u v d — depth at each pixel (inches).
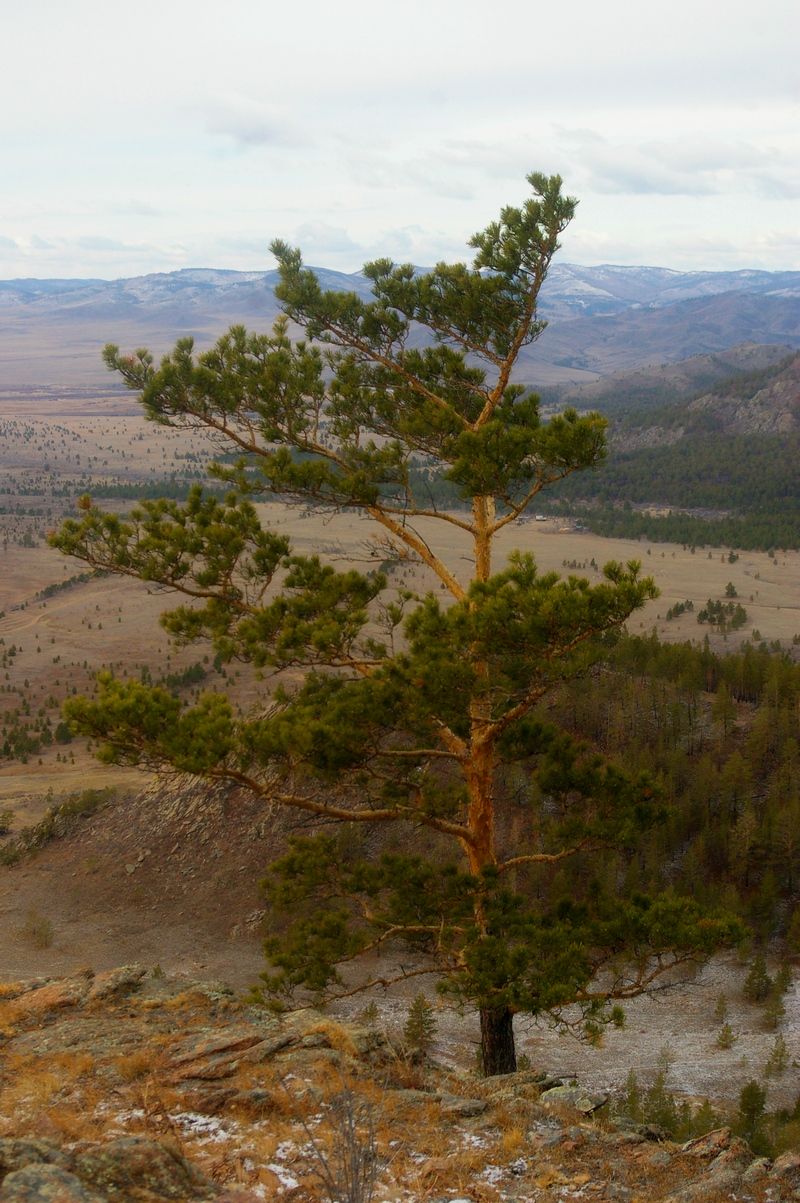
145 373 789.9
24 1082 430.9
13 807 3449.8
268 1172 349.7
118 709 572.1
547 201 789.9
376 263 871.1
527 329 824.9
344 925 703.7
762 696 3152.1
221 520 771.4
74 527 730.8
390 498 830.5
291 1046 523.2
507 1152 420.8
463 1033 1914.4
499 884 759.1
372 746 701.9
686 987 2218.3
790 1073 1817.2
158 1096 424.5
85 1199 289.7
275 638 725.9
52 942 2429.9
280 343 825.5
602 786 762.8
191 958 2320.4
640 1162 427.8
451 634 632.4
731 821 2667.3
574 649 615.8
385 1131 416.2
